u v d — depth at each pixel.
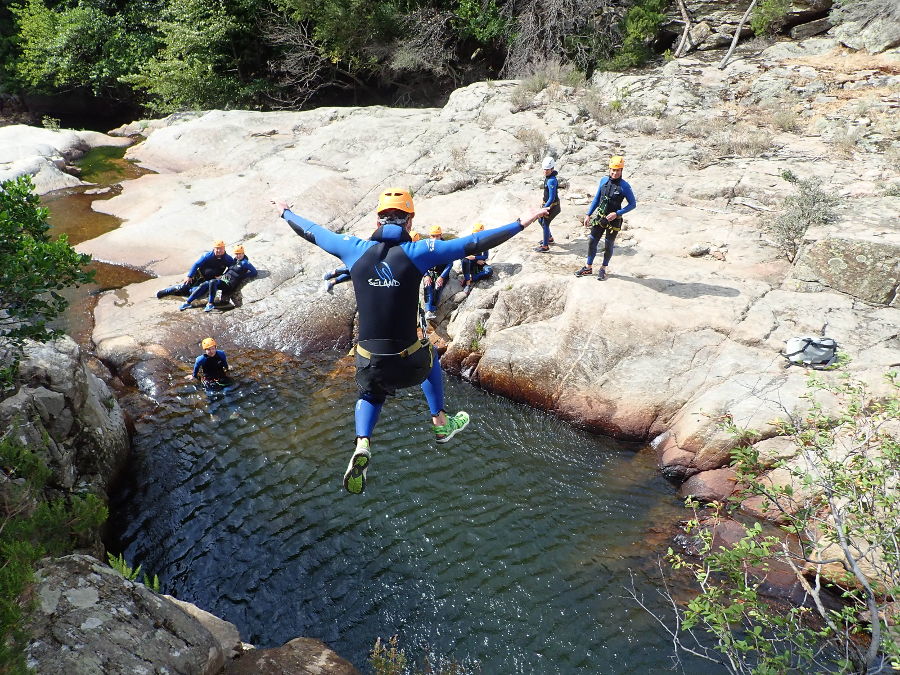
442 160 17.28
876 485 5.36
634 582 7.45
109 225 15.98
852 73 18.58
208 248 14.76
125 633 4.54
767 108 18.06
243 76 30.25
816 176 14.09
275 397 10.74
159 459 9.34
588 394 10.23
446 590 7.38
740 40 21.67
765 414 8.81
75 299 13.04
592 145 17.23
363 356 3.35
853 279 10.74
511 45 24.59
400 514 8.44
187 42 27.19
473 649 6.71
